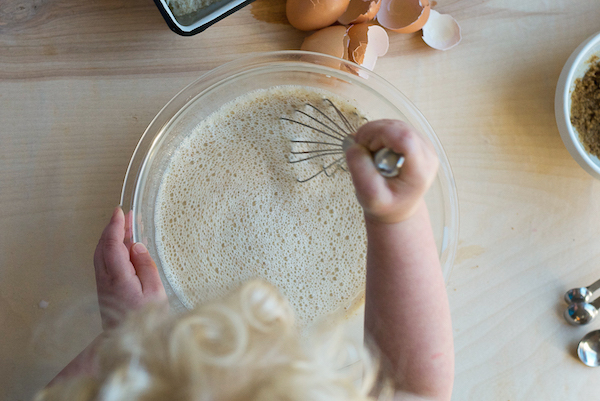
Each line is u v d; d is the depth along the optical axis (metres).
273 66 0.44
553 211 0.47
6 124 0.45
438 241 0.46
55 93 0.45
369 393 0.39
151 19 0.46
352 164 0.34
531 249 0.47
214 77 0.44
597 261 0.47
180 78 0.46
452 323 0.47
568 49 0.47
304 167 0.46
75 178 0.45
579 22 0.47
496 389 0.46
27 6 0.45
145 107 0.46
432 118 0.47
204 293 0.45
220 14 0.42
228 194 0.46
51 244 0.45
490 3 0.47
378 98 0.46
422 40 0.47
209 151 0.46
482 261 0.47
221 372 0.30
